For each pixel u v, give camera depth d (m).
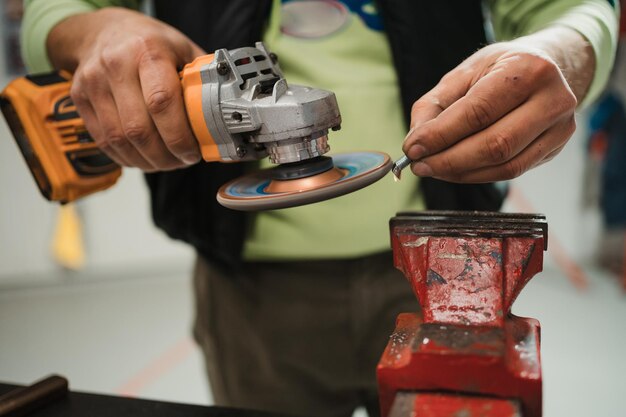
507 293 0.54
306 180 0.62
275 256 0.92
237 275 0.93
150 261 3.16
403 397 0.48
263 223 0.91
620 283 2.75
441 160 0.55
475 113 0.54
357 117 0.87
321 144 0.60
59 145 0.78
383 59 0.89
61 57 0.80
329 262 0.94
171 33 0.69
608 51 0.73
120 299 2.94
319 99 0.58
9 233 3.00
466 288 0.54
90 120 0.71
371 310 0.95
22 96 0.77
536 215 0.60
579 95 0.69
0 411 0.63
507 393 0.47
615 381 2.00
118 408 0.65
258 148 0.63
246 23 0.85
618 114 2.69
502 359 0.46
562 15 0.75
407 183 0.91
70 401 0.67
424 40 0.86
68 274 3.10
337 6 0.87
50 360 2.39
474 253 0.55
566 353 2.19
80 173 0.79
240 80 0.61
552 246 3.00
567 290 2.72
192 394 2.10
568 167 2.91
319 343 0.97
